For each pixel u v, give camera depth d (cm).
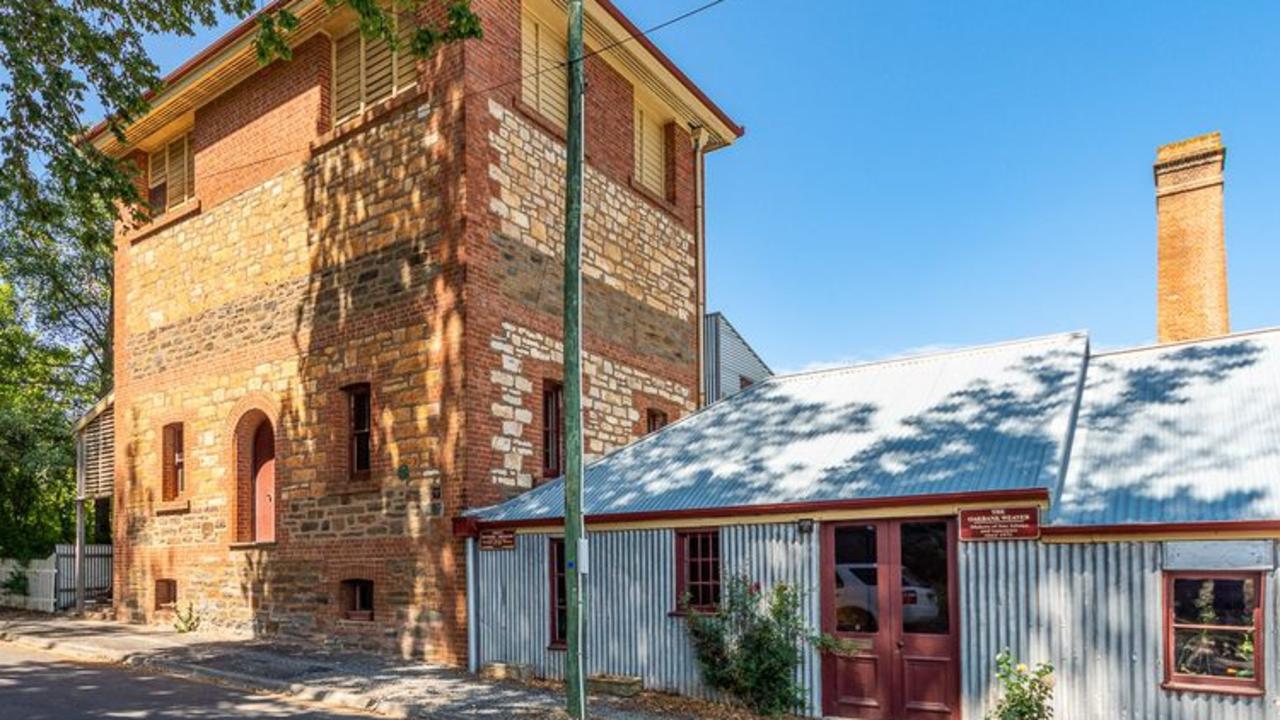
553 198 1588
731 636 1110
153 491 1861
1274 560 844
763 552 1116
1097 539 919
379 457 1462
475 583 1337
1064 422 1101
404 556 1414
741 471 1230
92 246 1365
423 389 1420
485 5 1480
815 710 1060
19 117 1247
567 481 1065
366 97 1594
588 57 1702
